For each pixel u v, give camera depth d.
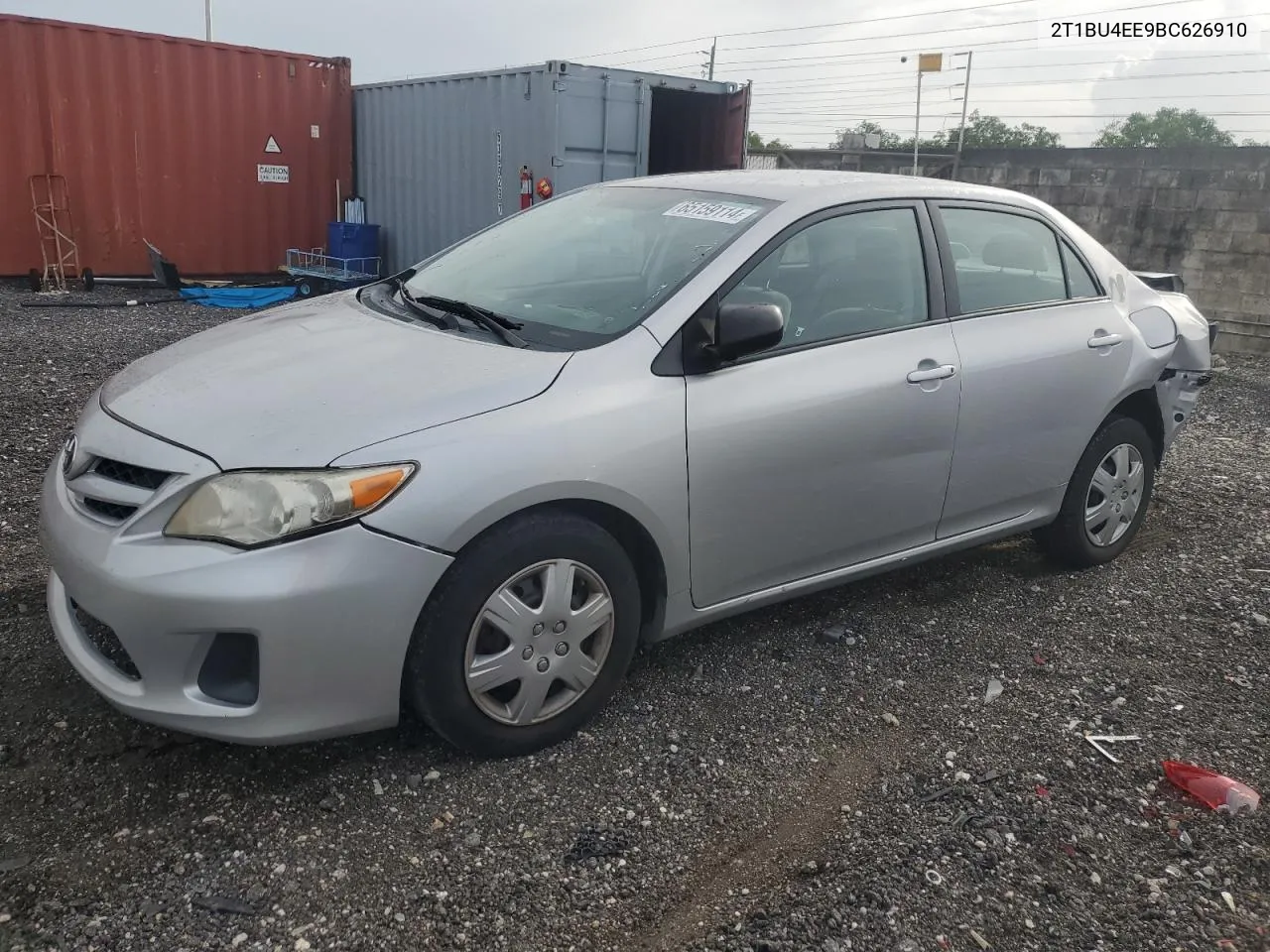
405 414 2.74
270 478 2.56
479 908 2.45
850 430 3.48
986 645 3.94
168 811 2.71
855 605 4.24
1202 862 2.74
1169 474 6.34
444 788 2.87
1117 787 3.06
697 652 3.76
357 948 2.31
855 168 14.05
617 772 3.01
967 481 3.95
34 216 11.81
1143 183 11.57
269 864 2.54
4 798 2.70
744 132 11.75
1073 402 4.24
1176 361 4.75
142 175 12.32
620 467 2.96
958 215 4.05
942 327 3.84
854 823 2.84
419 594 2.68
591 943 2.37
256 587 2.50
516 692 2.95
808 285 3.52
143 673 2.63
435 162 12.27
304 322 3.56
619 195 4.11
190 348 3.44
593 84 10.62
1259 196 10.82
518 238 4.07
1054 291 4.34
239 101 12.80
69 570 2.71
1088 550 4.62
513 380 2.91
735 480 3.24
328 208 13.80
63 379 7.07
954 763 3.15
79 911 2.35
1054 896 2.59
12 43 11.29
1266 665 3.86
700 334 3.20
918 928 2.45
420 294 3.81
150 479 2.70
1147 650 3.96
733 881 2.60
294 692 2.60
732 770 3.05
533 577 2.91
